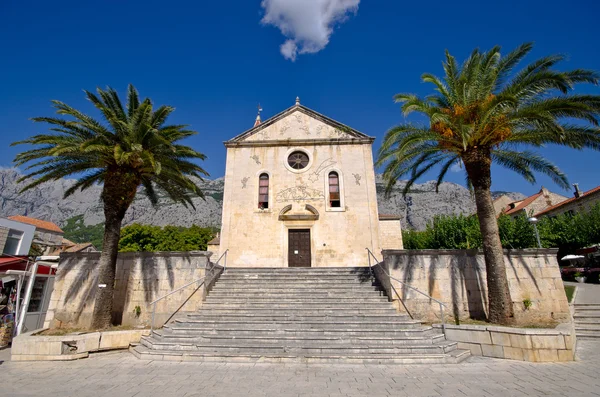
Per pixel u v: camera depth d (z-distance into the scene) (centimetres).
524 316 1255
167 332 1139
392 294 1314
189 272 1421
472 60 1309
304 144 2302
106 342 1119
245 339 1060
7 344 1308
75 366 938
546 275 1302
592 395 652
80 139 1305
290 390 708
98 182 1582
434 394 678
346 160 2253
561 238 3006
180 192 1656
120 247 4528
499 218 2461
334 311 1243
